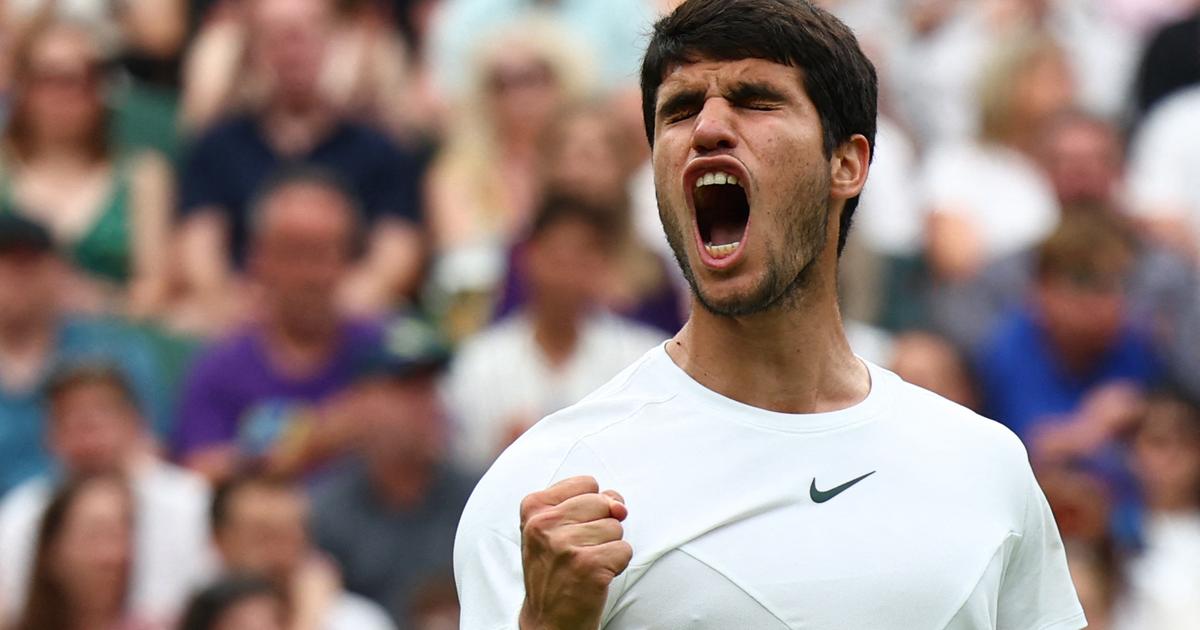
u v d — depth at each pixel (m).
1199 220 33.16
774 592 10.20
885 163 31.84
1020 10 37.59
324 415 25.05
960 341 28.48
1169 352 28.14
